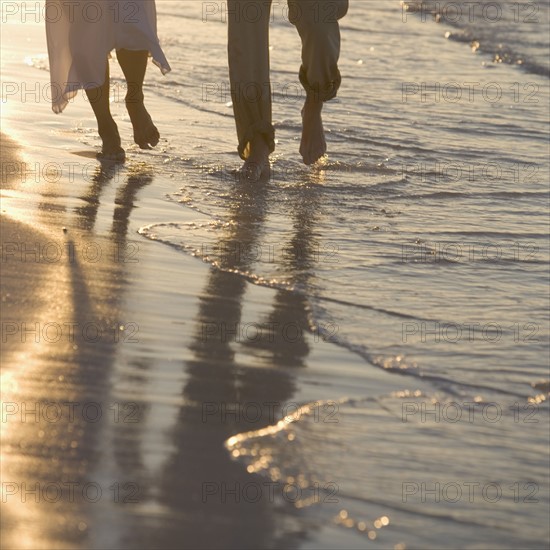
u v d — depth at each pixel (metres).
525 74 20.23
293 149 12.52
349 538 4.91
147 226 9.23
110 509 4.96
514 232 9.98
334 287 8.16
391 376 6.68
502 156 13.06
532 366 6.97
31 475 5.18
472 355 7.07
